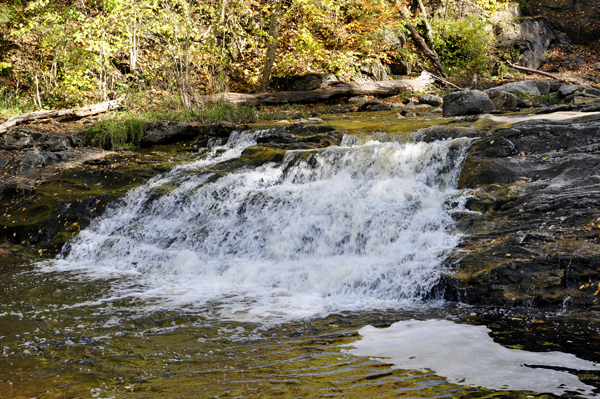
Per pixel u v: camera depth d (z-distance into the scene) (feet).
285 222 26.73
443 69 71.10
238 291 21.59
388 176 28.89
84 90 55.36
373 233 23.53
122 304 19.81
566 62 77.15
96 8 58.18
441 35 74.18
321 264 22.75
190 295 21.04
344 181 29.09
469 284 18.13
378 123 39.60
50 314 18.62
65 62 53.93
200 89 57.21
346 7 67.10
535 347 13.17
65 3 58.65
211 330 16.31
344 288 20.39
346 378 11.87
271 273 22.95
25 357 14.42
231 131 43.09
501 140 26.73
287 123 43.06
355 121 42.01
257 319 17.38
